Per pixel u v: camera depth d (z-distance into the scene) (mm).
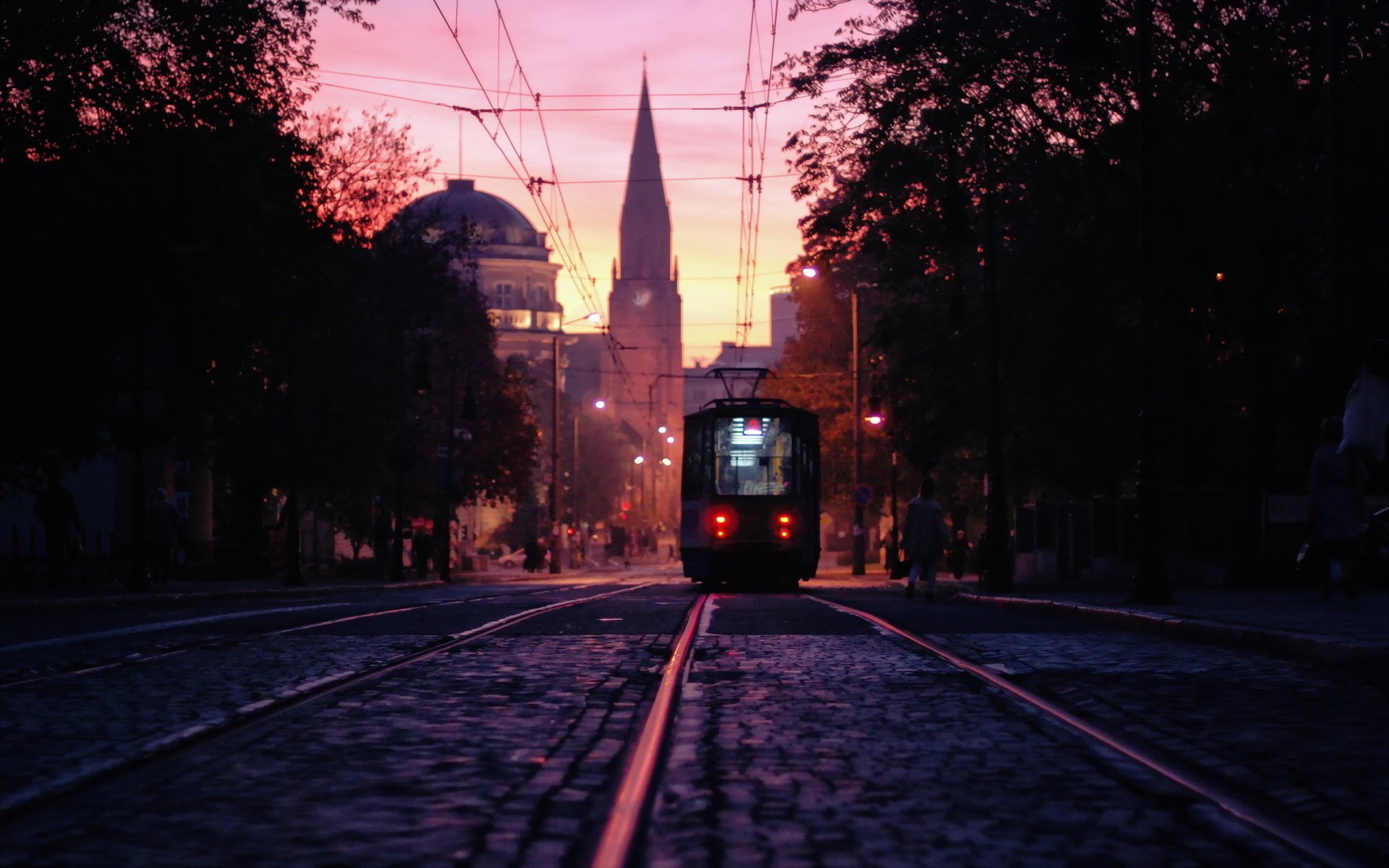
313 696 8953
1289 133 23641
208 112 27562
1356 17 23094
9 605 19906
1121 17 24938
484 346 65062
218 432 43375
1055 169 27422
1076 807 5426
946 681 9805
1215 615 14438
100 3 25141
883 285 33250
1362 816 5168
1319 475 16766
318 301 33375
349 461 45188
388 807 5391
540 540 92500
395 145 43656
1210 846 4746
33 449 29562
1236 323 25359
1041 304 29109
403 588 35312
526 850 4648
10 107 25281
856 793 5668
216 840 4848
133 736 7141
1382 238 23359
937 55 26297
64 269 26688
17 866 4492
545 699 8703
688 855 4602
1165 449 29391
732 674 10266
